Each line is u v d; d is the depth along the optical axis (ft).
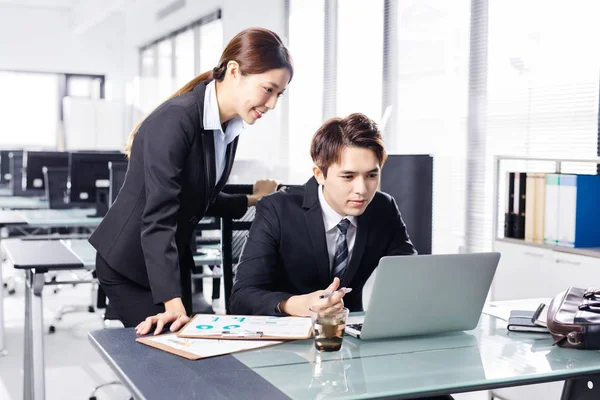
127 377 4.20
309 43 20.04
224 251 8.92
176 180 6.40
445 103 14.88
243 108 6.45
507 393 9.76
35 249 10.37
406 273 4.99
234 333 5.13
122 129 36.45
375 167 5.71
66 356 13.65
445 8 14.82
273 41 6.30
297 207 6.40
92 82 38.52
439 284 5.15
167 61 30.96
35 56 36.47
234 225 8.98
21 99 37.63
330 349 4.81
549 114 12.51
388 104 16.67
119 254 6.79
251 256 6.25
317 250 6.32
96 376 12.37
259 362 4.54
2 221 14.64
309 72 20.07
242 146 23.53
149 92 33.37
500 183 13.39
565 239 10.35
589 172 11.82
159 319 5.36
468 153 14.26
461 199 14.48
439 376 4.33
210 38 26.12
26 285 9.75
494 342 5.20
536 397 9.21
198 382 4.12
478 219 14.05
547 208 10.68
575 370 4.51
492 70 13.66
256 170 22.40
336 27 18.80
